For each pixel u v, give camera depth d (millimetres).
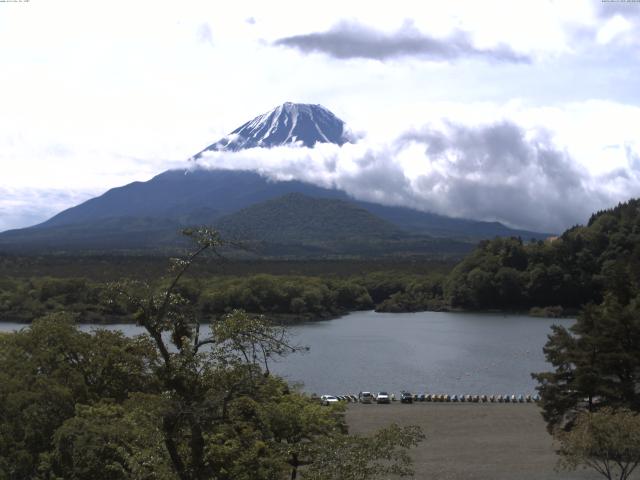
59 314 39469
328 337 133875
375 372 93375
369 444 23250
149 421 19969
